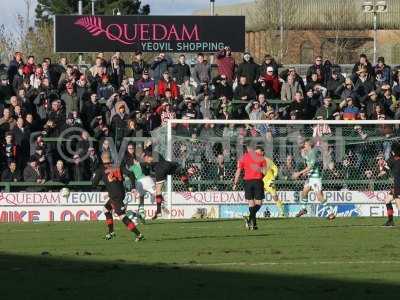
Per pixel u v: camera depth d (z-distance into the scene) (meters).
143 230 45.91
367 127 58.66
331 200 56.78
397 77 64.62
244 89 62.38
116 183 39.47
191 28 68.81
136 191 51.88
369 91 63.00
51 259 33.78
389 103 62.25
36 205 54.44
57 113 56.88
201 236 42.22
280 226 48.12
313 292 26.05
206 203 56.03
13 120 56.31
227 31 69.00
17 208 54.28
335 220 52.78
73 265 32.03
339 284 27.53
